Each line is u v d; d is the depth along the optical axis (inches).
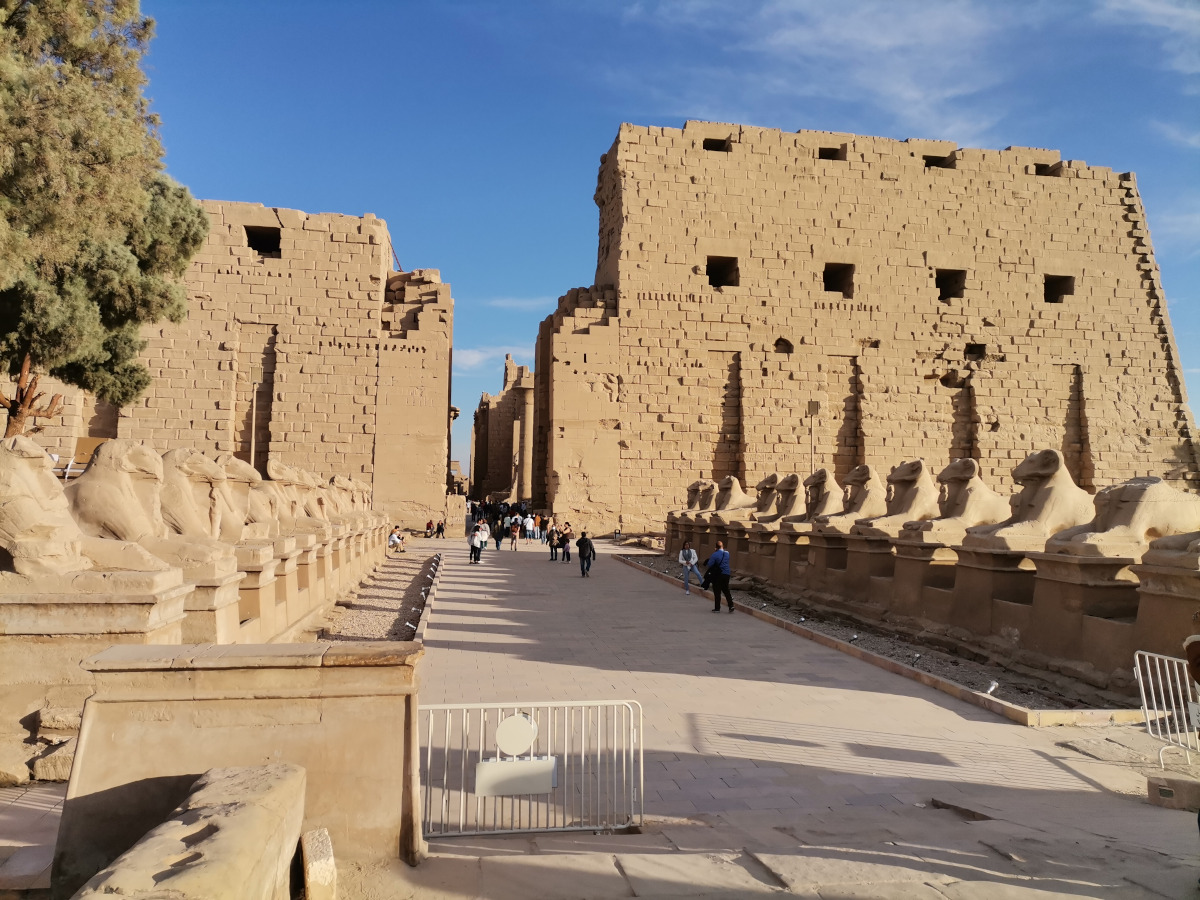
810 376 1460.4
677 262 1441.9
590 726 331.6
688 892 162.6
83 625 266.1
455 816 228.4
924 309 1508.4
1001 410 1509.6
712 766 283.9
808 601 729.6
